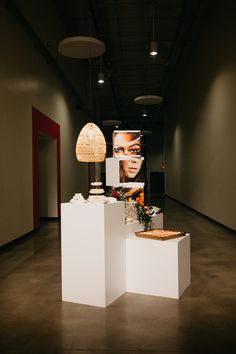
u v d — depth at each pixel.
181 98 13.79
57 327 2.70
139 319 2.83
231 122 7.11
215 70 8.23
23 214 6.81
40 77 8.12
